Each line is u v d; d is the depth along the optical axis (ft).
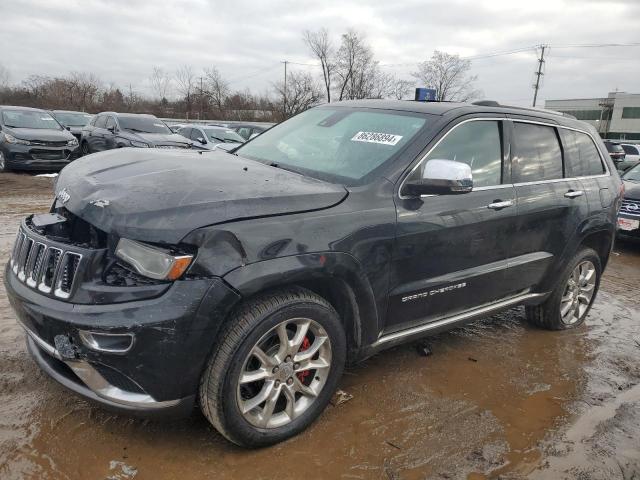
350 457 8.87
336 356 9.39
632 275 23.09
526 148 12.96
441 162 9.79
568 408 11.16
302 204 8.77
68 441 8.59
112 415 9.32
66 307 7.74
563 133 14.24
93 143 48.29
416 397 11.01
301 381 9.34
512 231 12.26
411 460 8.96
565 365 13.26
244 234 7.93
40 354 8.83
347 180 10.18
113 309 7.50
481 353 13.56
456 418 10.36
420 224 10.18
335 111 13.11
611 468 9.22
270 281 8.05
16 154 41.34
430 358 12.96
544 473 8.94
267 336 8.40
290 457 8.73
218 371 7.93
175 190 8.29
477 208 11.30
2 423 8.86
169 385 7.70
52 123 46.01
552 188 13.30
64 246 8.18
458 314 11.97
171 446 8.73
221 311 7.71
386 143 10.86
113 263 7.91
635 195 27.53
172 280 7.57
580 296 15.66
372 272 9.53
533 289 14.01
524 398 11.42
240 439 8.46
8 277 9.12
